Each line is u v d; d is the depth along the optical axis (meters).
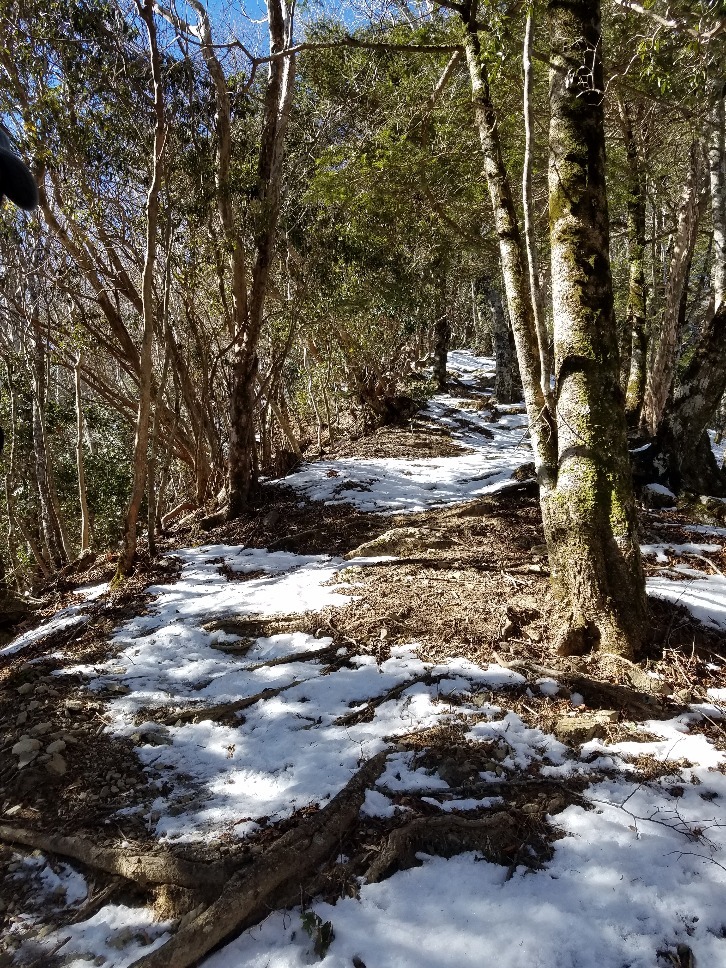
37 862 3.09
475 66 5.39
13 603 7.10
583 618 4.43
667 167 12.77
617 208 12.74
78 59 7.73
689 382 8.65
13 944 2.64
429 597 5.52
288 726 3.90
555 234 4.54
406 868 2.81
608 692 3.94
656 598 4.95
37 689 4.59
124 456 14.56
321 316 11.49
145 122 8.33
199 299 10.73
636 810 3.06
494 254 11.09
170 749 3.82
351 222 10.16
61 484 13.70
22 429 11.98
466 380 23.34
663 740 3.59
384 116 9.16
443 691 4.05
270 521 8.89
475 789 3.21
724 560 6.25
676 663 4.23
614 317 4.54
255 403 9.79
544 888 2.66
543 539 7.08
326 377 15.30
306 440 15.46
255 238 8.80
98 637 5.64
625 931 2.46
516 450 13.91
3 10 6.83
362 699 4.11
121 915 2.74
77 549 13.70
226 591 6.46
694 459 8.75
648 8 4.10
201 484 10.42
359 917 2.57
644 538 7.02
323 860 2.84
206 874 2.75
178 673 4.79
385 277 11.60
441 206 9.45
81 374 10.45
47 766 3.62
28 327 9.33
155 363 11.74
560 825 2.99
